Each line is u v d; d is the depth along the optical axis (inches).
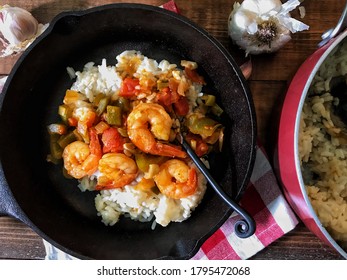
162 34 11.0
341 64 10.6
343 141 10.6
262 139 11.6
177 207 10.8
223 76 10.7
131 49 11.4
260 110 11.5
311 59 9.8
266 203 11.3
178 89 10.6
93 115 10.5
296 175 9.3
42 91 11.4
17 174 10.6
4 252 11.8
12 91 10.3
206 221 10.7
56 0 11.7
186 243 10.5
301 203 9.7
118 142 10.4
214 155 11.1
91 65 11.3
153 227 11.2
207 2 11.5
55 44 10.5
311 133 10.5
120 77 10.7
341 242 10.6
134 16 10.3
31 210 10.6
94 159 10.4
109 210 11.0
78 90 11.0
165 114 10.1
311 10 11.5
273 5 10.3
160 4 11.6
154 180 10.5
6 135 10.3
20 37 11.4
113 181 10.5
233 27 10.7
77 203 11.4
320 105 10.5
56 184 11.4
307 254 11.5
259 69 11.5
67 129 11.0
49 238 10.2
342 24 9.5
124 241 11.2
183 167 10.3
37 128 11.4
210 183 10.2
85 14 10.0
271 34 10.5
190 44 10.9
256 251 11.4
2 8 11.4
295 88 9.8
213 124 10.8
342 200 10.5
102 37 11.2
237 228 9.9
